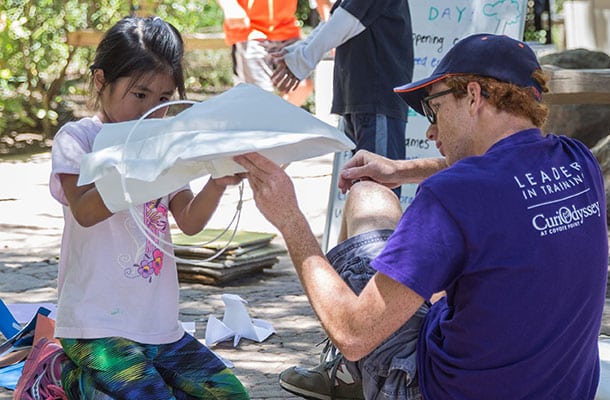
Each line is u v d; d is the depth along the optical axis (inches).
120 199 106.9
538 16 475.2
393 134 214.7
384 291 97.4
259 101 107.6
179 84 120.7
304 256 104.5
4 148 436.1
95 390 114.0
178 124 105.5
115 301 117.2
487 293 98.4
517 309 98.5
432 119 109.5
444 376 105.7
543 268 98.0
